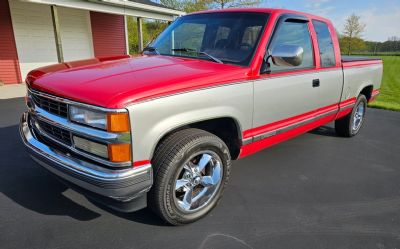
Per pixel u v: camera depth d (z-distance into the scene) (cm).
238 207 294
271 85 300
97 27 1484
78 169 211
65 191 312
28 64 1202
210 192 274
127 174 203
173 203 244
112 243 237
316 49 369
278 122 327
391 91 1285
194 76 239
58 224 258
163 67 258
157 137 215
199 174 260
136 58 308
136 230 254
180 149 231
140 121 203
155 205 239
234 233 255
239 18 321
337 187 344
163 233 251
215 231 256
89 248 231
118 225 259
